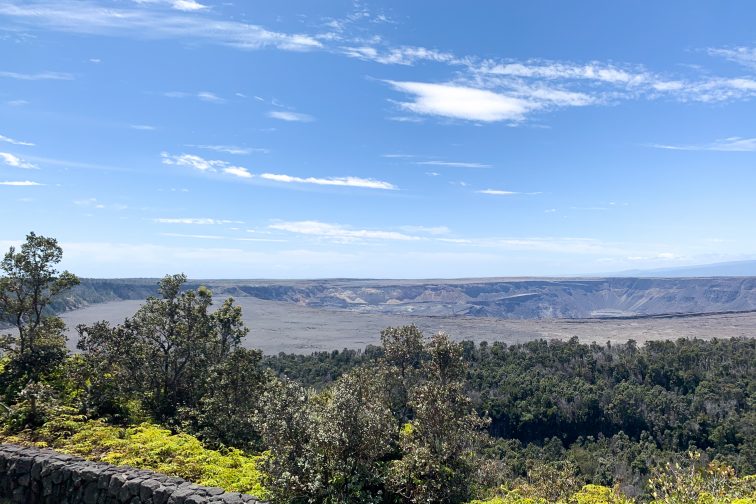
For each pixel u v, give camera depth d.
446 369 21.31
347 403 14.78
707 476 12.35
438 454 16.72
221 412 20.61
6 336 22.30
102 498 12.59
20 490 13.24
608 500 16.38
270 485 13.47
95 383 20.94
